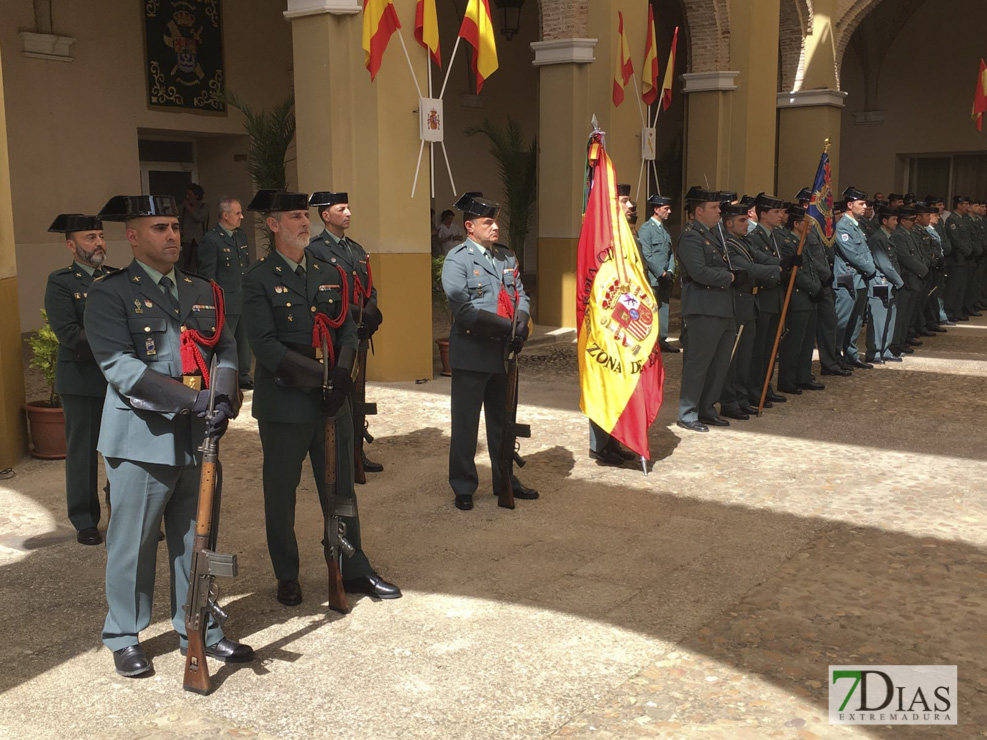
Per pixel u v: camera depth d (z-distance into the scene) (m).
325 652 4.05
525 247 22.70
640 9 13.52
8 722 3.50
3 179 6.88
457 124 20.36
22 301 13.09
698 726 3.44
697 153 16.03
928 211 13.22
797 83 18.72
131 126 14.40
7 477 6.66
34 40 13.05
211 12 15.30
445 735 3.39
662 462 7.09
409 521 5.75
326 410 4.30
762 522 5.73
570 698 3.65
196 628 3.66
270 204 4.33
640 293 6.80
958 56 24.20
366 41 8.88
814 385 9.84
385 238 9.76
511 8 16.73
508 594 4.66
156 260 3.77
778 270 8.42
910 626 4.28
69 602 4.59
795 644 4.11
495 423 6.06
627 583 4.80
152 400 3.62
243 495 6.25
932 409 8.91
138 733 3.42
